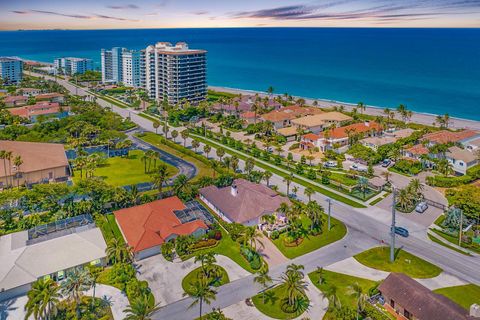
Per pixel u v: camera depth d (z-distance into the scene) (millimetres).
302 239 112062
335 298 78125
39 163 147750
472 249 107250
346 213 127750
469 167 158125
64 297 85500
